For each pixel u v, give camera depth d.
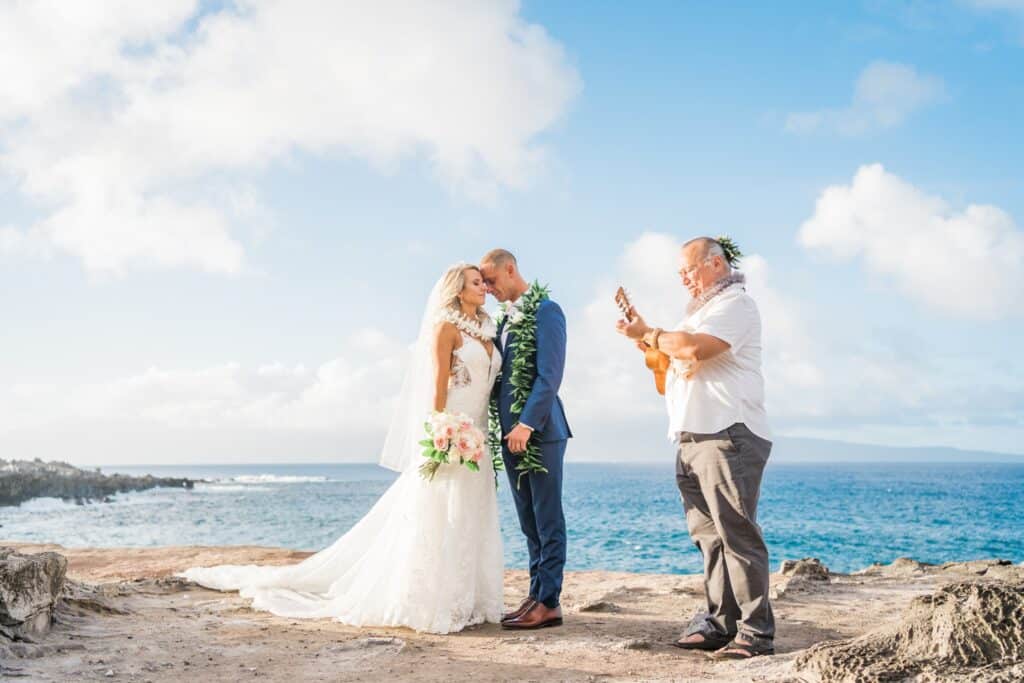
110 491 49.12
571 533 32.03
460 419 4.88
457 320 5.12
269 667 3.72
